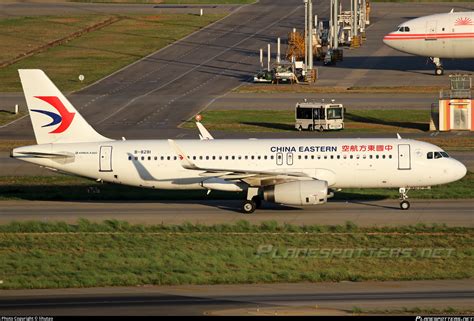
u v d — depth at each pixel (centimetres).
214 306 14350
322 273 16338
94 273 16700
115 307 14412
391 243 18400
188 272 16738
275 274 16475
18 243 19012
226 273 16600
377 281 16025
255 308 14150
